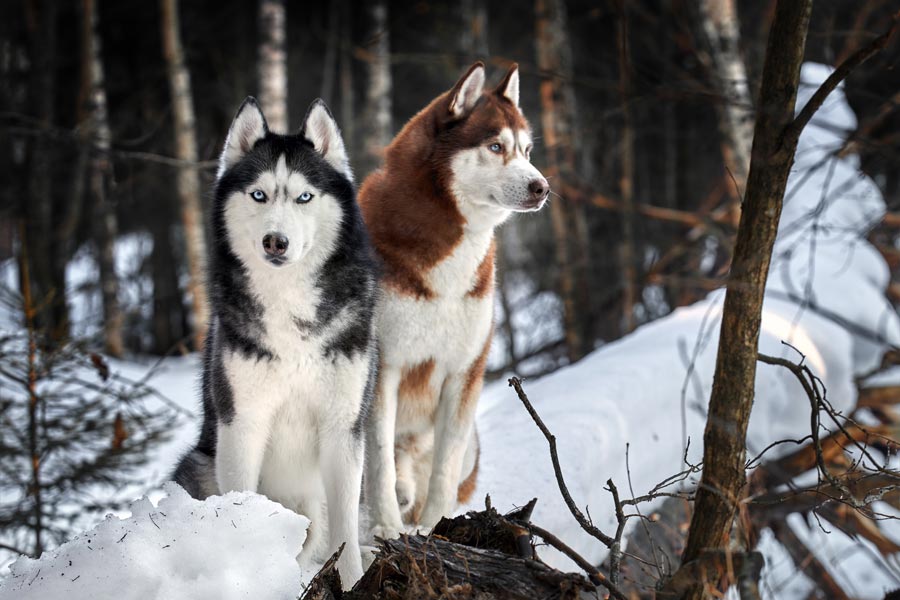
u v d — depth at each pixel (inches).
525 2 645.3
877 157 264.4
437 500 160.6
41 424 207.9
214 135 607.8
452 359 162.4
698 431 235.8
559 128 469.4
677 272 410.6
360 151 637.3
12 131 263.0
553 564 154.8
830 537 340.2
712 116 557.9
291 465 136.9
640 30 519.5
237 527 110.7
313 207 129.5
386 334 156.0
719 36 331.6
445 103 161.9
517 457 187.8
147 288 692.1
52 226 597.9
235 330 129.2
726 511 120.6
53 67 546.9
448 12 629.9
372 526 154.6
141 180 575.5
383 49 553.3
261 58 502.9
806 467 251.8
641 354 250.4
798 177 333.7
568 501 118.5
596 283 524.7
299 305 128.6
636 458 206.2
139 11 633.6
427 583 100.6
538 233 573.0
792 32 116.6
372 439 155.0
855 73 301.7
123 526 109.9
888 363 294.8
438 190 158.1
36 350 208.8
